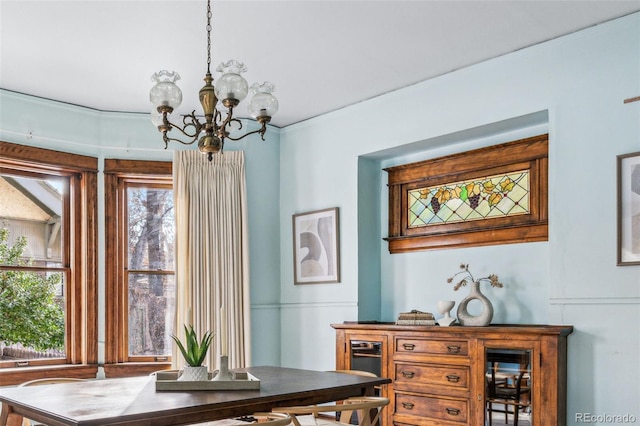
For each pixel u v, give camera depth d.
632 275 3.72
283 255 6.09
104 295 5.44
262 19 3.82
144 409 2.57
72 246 5.41
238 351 5.62
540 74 4.25
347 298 5.43
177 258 5.55
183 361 5.43
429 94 4.92
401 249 5.41
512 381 3.98
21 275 5.14
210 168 5.76
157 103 3.08
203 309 5.57
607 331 3.80
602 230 3.88
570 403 3.90
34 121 5.18
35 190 5.30
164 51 4.30
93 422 2.36
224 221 5.74
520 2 3.65
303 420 3.80
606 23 3.93
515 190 4.63
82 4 3.59
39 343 5.18
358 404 2.92
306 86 5.05
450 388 4.31
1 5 3.58
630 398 3.67
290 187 6.08
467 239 4.91
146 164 5.66
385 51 4.35
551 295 4.07
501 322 4.66
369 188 5.55
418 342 4.55
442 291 5.08
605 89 3.93
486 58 4.51
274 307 6.02
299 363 5.82
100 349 5.38
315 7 3.67
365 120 5.41
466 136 4.84
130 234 5.68
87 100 5.35
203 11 3.70
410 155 5.43
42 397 2.92
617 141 3.85
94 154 5.54
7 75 4.73
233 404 2.79
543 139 4.43
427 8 3.71
